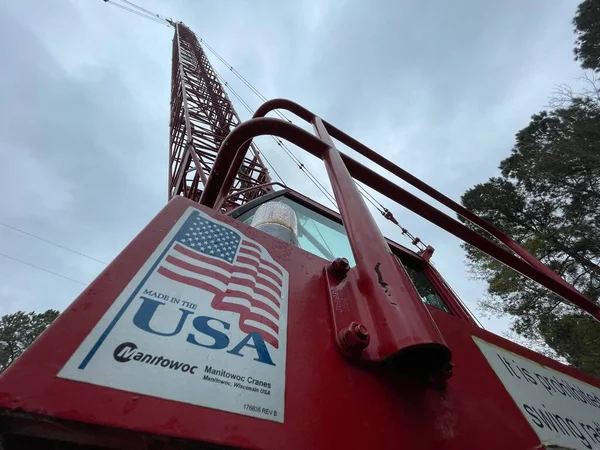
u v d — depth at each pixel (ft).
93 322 3.16
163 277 4.04
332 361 4.24
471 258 78.48
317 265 6.14
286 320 4.53
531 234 77.36
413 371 4.80
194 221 5.27
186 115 45.34
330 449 3.34
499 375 7.39
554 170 65.41
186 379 3.13
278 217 9.04
